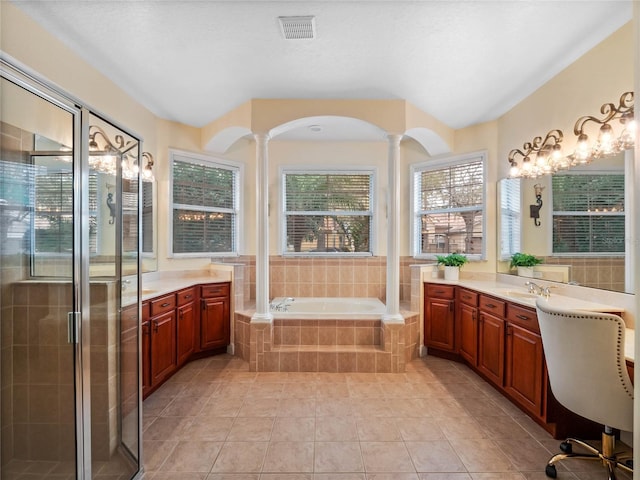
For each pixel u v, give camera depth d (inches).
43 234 59.0
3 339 59.2
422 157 160.2
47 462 59.1
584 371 61.3
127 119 116.3
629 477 67.9
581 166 94.0
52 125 58.3
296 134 155.7
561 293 102.0
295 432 82.7
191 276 147.9
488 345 108.6
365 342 127.6
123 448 67.0
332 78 104.7
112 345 66.4
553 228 105.3
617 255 83.7
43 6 73.1
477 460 72.7
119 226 68.9
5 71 49.3
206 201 154.3
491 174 138.2
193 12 75.2
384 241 166.2
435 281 135.6
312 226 168.4
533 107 114.5
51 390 59.2
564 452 74.1
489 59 94.3
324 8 73.9
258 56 92.7
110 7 73.5
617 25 80.4
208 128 145.2
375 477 67.5
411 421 88.0
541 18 77.0
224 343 137.9
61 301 58.9
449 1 71.7
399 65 97.1
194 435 81.4
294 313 130.1
